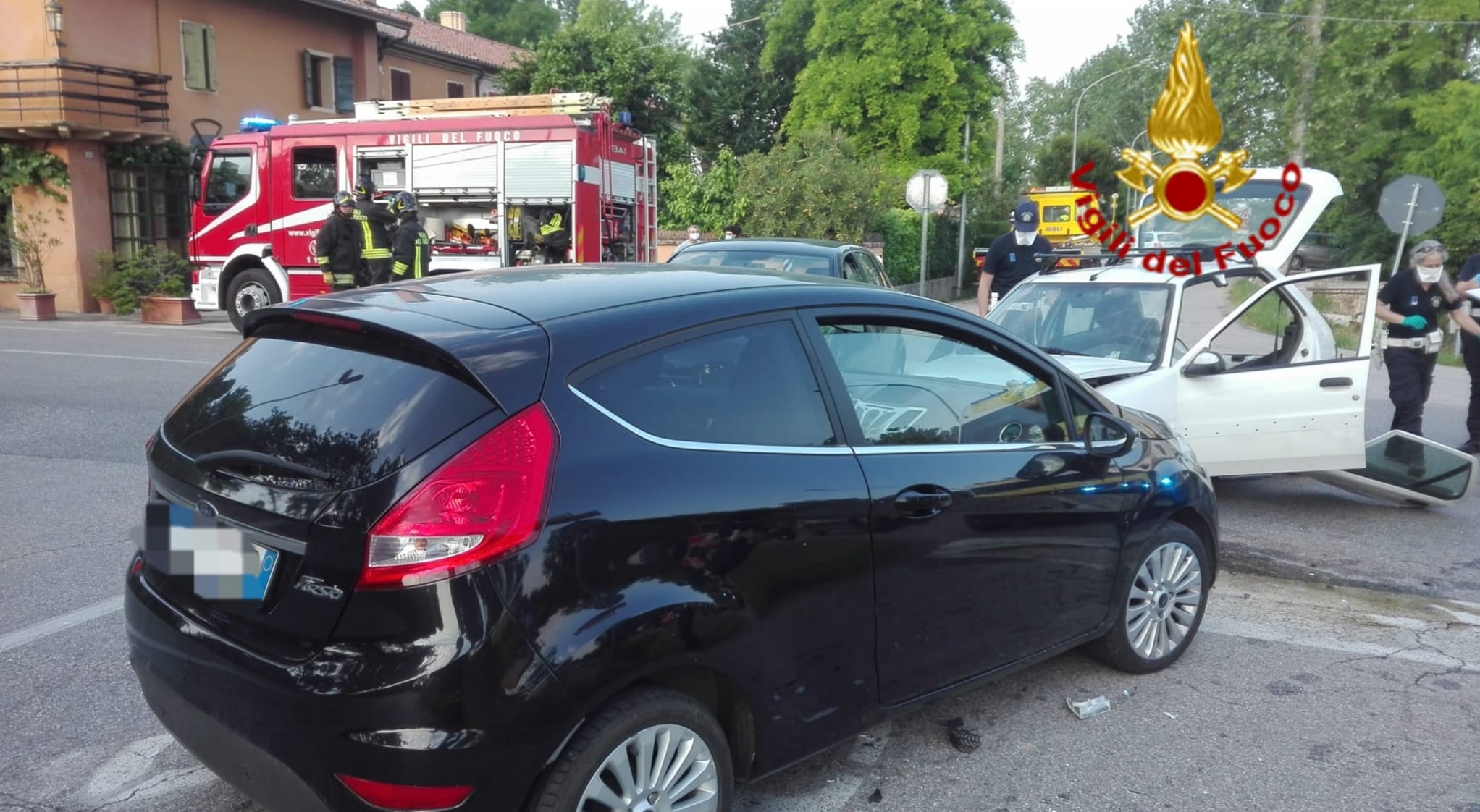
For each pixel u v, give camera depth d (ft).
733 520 9.40
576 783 8.43
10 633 15.14
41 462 25.27
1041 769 12.09
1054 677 14.67
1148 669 14.78
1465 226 87.25
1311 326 23.24
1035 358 13.11
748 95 120.47
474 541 8.00
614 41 94.12
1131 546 13.94
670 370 9.57
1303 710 13.78
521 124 47.62
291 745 8.16
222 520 8.98
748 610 9.48
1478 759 12.52
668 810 9.11
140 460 25.53
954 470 11.55
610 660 8.48
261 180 50.72
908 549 10.96
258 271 50.98
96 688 13.44
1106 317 23.76
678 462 9.20
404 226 41.63
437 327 9.09
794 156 72.79
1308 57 96.48
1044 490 12.55
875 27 110.01
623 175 51.49
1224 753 12.56
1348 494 26.43
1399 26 95.86
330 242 42.86
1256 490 26.84
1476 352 30.17
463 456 8.17
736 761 10.13
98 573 17.70
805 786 11.60
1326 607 17.95
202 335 51.65
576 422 8.70
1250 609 17.76
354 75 90.58
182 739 9.28
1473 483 27.86
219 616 8.93
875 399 11.27
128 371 38.34
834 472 10.37
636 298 10.05
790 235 71.51
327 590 8.16
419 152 48.91
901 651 11.14
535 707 8.13
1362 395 22.07
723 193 74.90
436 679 7.85
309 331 9.96
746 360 10.18
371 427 8.52
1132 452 14.19
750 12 123.95
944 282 97.96
